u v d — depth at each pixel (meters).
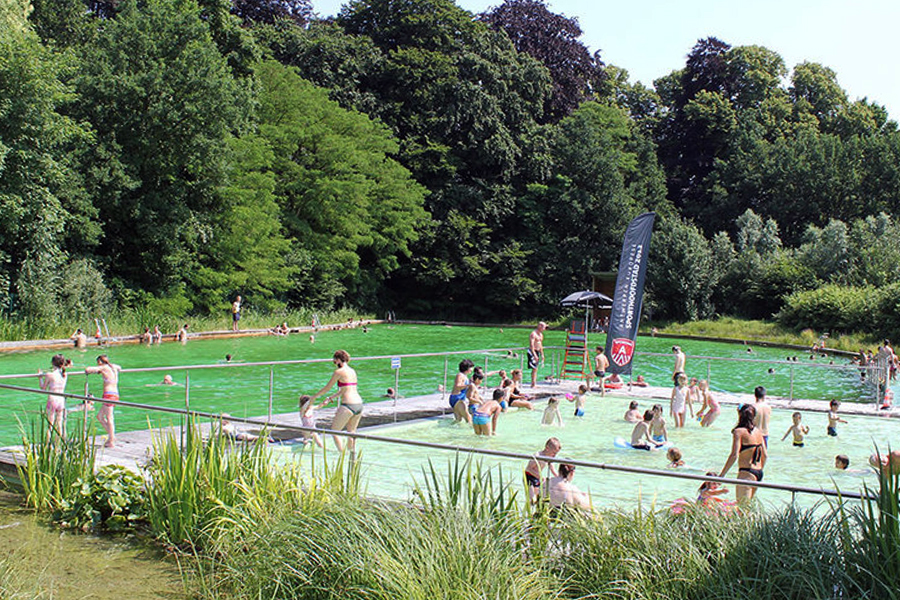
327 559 5.54
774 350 40.59
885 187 62.25
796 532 5.24
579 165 58.44
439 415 15.79
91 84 33.12
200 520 7.18
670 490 10.32
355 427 10.62
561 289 57.19
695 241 53.78
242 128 40.41
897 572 4.64
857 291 44.12
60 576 6.40
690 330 50.12
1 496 8.51
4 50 26.61
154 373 21.94
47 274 28.91
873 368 18.53
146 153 35.25
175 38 35.78
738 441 8.73
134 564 6.74
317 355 29.02
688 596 5.13
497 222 58.03
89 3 46.38
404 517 5.79
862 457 13.31
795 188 63.28
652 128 76.44
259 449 7.55
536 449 13.06
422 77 57.75
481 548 5.49
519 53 64.38
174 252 36.03
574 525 5.83
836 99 75.81
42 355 24.75
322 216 48.00
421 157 56.78
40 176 28.11
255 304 42.34
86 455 8.29
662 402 18.91
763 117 71.88
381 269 55.25
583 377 22.22
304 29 58.84
